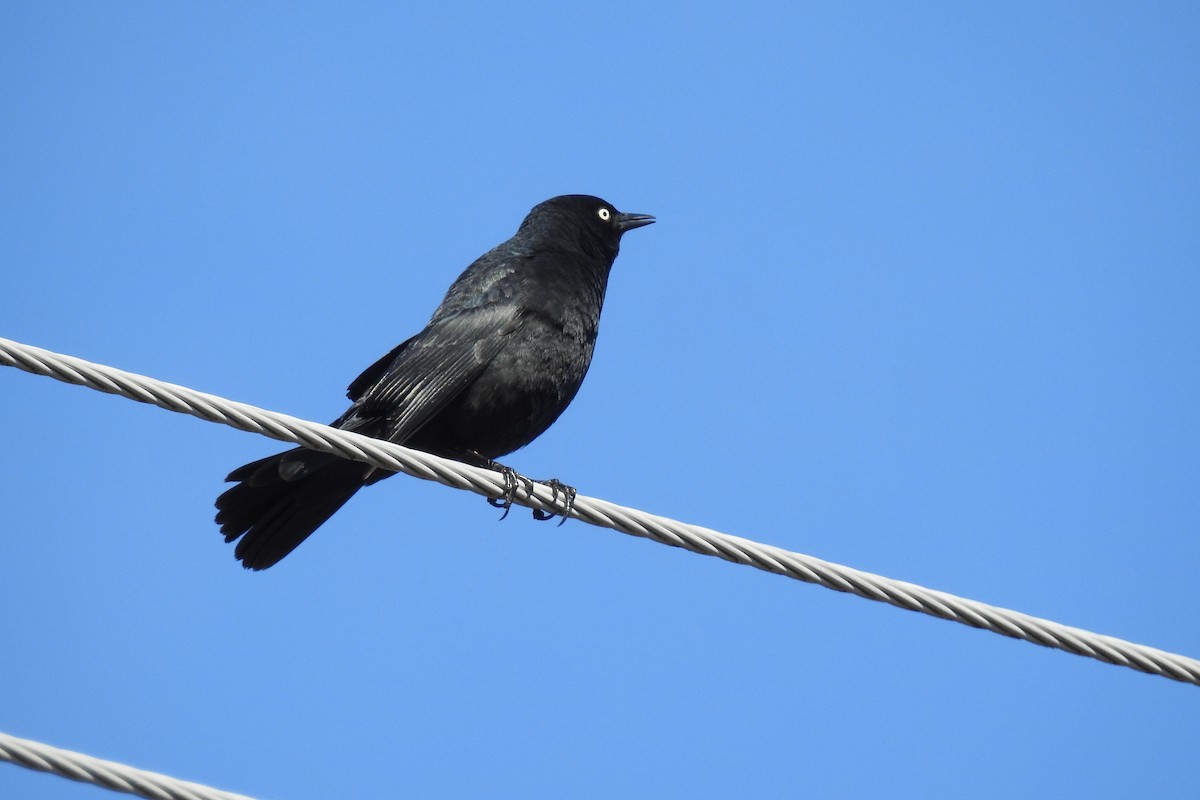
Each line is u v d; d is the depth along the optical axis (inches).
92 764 259.9
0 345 313.4
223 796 267.6
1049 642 337.1
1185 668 338.0
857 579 342.0
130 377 326.6
